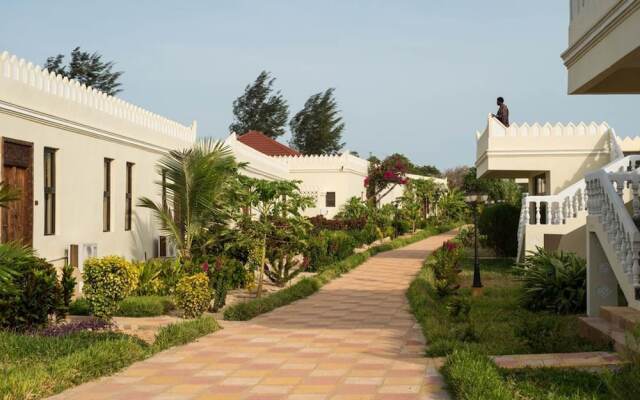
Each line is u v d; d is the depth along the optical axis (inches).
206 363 327.0
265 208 633.6
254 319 476.1
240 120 2938.0
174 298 491.8
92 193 616.7
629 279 365.7
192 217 631.2
